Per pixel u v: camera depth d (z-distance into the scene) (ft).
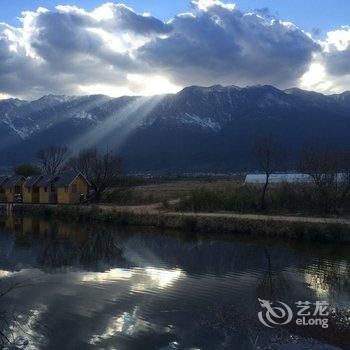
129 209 202.90
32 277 95.20
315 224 143.84
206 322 67.10
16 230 170.09
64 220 202.49
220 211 191.93
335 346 59.16
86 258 116.37
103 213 195.52
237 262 110.83
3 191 301.84
